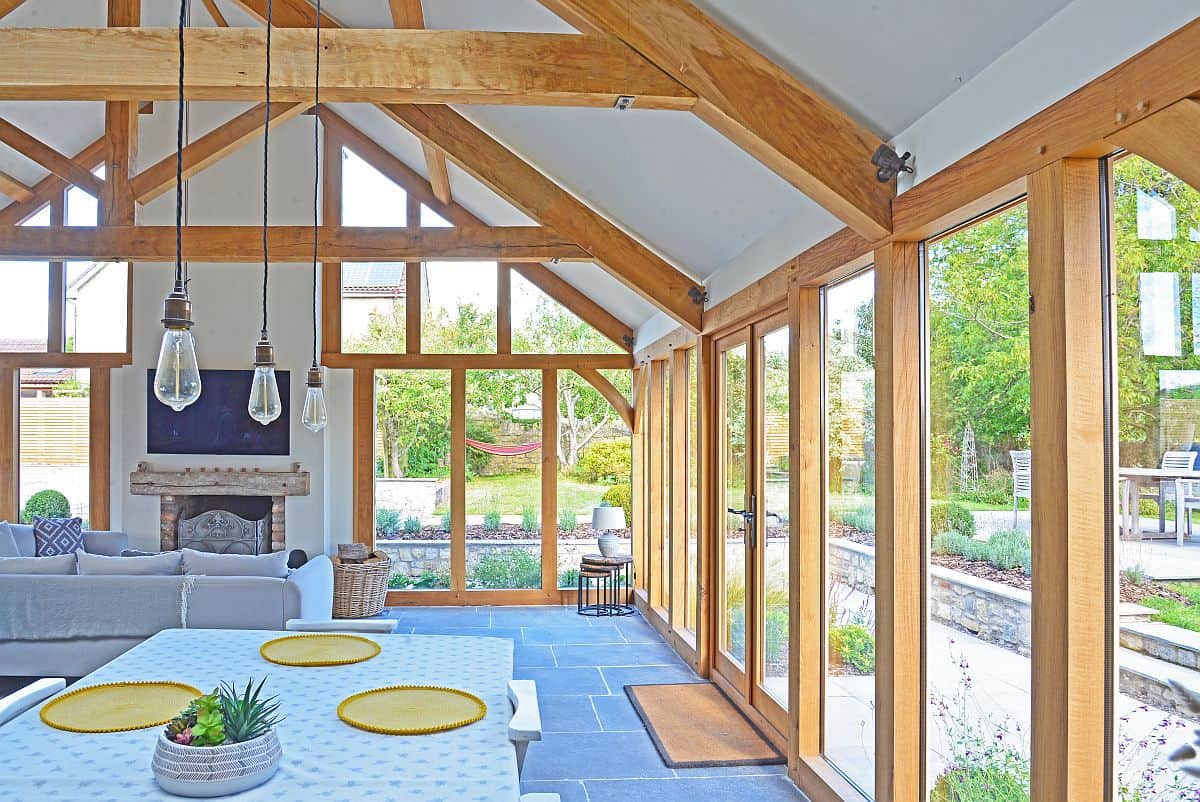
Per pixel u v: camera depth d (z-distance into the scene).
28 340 8.46
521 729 2.54
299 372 8.41
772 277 4.51
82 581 5.53
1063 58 2.13
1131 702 2.01
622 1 3.06
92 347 8.46
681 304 6.02
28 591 5.52
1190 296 1.83
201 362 8.38
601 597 8.76
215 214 8.41
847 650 3.81
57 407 8.46
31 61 3.04
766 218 4.45
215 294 8.41
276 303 8.43
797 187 3.22
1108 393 2.10
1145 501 1.97
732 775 4.27
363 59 3.05
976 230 2.75
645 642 7.04
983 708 2.66
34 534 7.76
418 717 2.72
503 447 8.77
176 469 8.34
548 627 7.59
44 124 7.84
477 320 8.74
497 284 8.74
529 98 3.12
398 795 2.16
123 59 3.04
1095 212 2.13
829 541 4.08
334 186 8.48
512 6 4.00
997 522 2.60
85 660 5.54
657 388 7.93
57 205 8.45
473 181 7.20
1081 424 2.11
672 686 5.78
